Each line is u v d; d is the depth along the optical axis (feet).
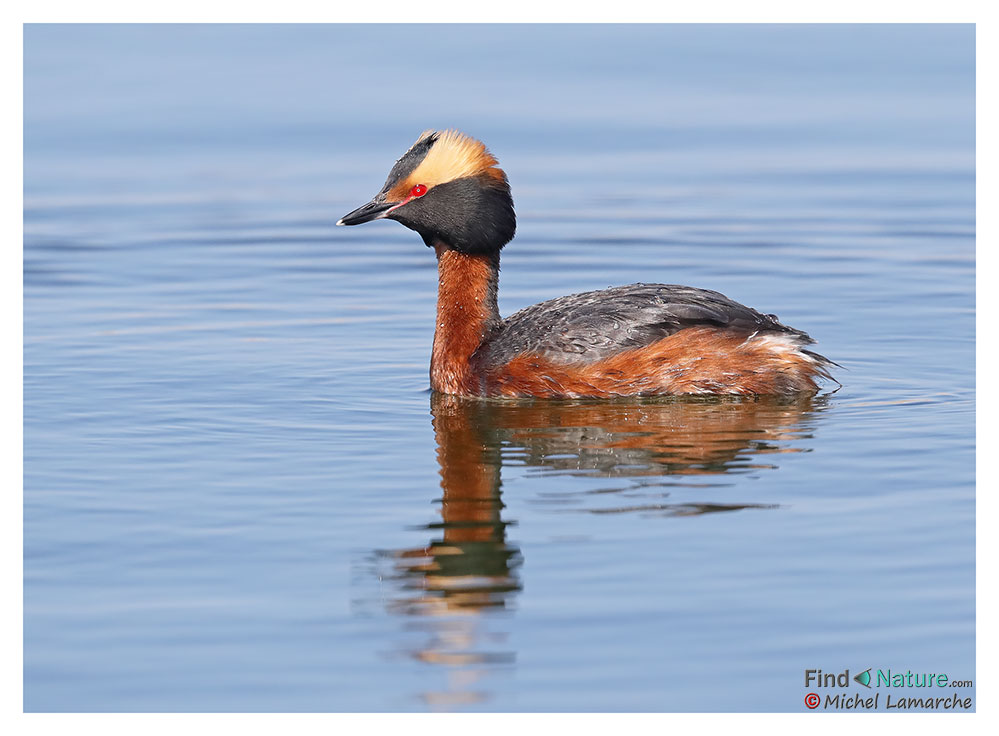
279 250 77.87
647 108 100.78
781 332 54.24
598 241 77.46
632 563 38.40
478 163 56.18
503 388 54.44
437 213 56.08
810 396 53.88
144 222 81.87
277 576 38.17
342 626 35.65
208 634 35.19
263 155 92.99
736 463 46.09
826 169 89.81
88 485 44.50
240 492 43.98
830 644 34.45
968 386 54.95
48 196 86.22
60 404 53.16
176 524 41.39
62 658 34.12
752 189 86.53
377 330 64.44
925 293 68.49
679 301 54.60
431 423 51.34
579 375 53.62
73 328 63.98
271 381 56.70
